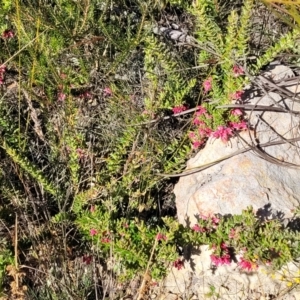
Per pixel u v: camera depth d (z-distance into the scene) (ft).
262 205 3.08
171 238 2.88
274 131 3.30
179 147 3.36
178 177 3.46
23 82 3.48
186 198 3.26
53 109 3.43
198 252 3.07
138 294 2.93
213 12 3.43
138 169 3.32
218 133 3.25
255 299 2.98
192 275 3.10
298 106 3.40
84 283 3.10
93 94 3.56
